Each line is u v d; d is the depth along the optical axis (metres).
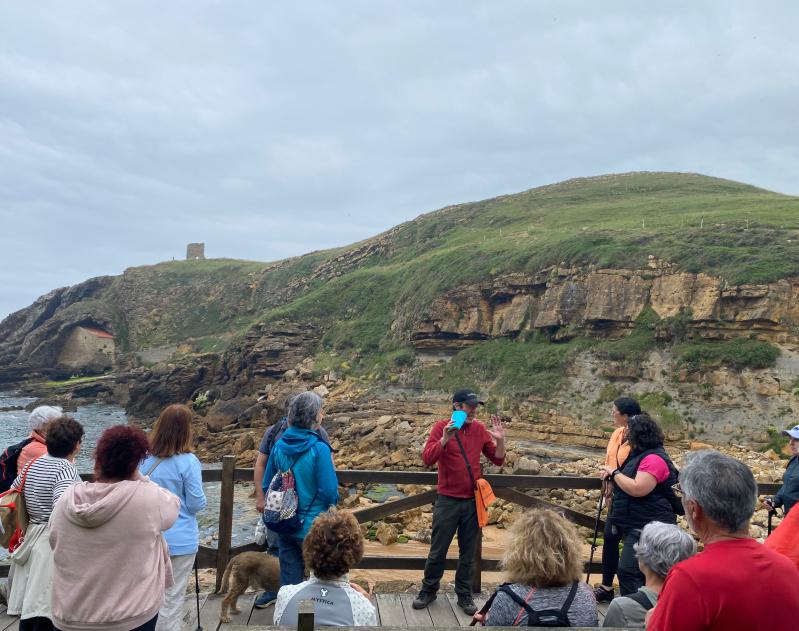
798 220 39.62
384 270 71.25
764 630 2.50
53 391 80.00
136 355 97.88
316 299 66.12
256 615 6.05
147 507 3.80
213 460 35.94
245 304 103.88
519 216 73.50
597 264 39.88
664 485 5.63
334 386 51.12
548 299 41.94
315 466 5.20
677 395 31.61
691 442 29.00
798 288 31.25
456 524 6.22
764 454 26.25
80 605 3.64
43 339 95.75
